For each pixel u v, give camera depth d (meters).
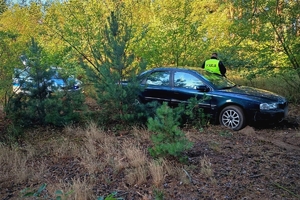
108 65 6.91
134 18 11.53
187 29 10.78
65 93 7.32
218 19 11.36
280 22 9.59
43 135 6.62
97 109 8.25
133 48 10.32
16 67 7.83
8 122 7.65
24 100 7.20
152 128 4.91
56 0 11.20
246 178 4.32
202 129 6.73
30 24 11.68
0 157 5.06
